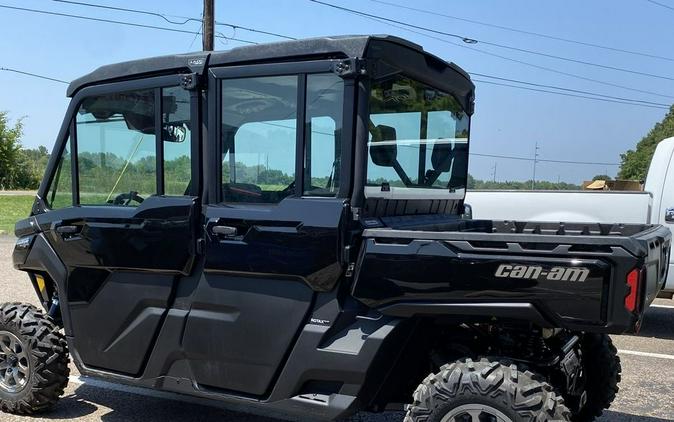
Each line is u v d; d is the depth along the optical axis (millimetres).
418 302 3129
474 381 2898
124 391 5070
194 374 3748
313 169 3367
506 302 2957
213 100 3625
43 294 4684
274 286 3459
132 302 3947
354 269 3279
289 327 3418
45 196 4492
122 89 3961
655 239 3211
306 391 3445
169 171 3834
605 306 2783
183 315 3756
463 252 3027
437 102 4176
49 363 4367
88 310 4148
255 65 3488
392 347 3268
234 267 3535
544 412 2789
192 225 3684
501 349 3393
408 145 3826
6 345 4508
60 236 4234
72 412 4594
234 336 3582
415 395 3064
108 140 4094
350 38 3223
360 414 4609
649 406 4859
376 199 3469
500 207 8031
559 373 3387
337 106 3281
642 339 7051
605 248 2791
